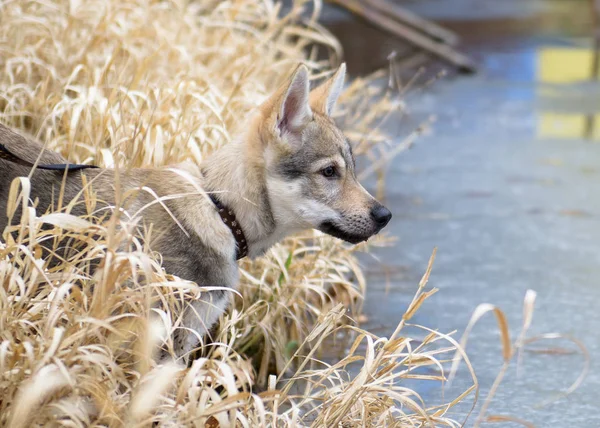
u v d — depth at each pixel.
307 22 13.27
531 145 17.19
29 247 5.85
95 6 10.42
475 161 15.98
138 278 6.39
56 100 8.74
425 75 22.25
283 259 8.75
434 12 33.97
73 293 5.84
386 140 10.73
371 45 25.12
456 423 6.43
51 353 5.24
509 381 8.09
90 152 8.22
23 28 9.89
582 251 11.70
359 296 8.93
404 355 6.40
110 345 5.75
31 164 6.59
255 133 6.96
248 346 8.12
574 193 14.27
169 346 5.88
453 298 10.05
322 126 7.17
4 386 5.43
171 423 5.49
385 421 6.36
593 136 17.92
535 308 9.81
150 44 10.44
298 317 8.32
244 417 5.77
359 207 7.17
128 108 8.76
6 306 5.72
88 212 6.24
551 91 21.72
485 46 27.06
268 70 11.12
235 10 11.62
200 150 8.47
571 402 7.70
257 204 6.98
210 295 6.75
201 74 9.98
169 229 6.65
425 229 12.45
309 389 6.68
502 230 12.48
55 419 5.34
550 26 31.02
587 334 9.15
